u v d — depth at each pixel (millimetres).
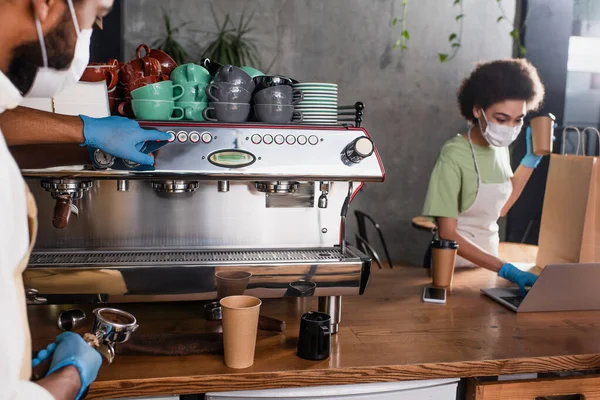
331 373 1148
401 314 1502
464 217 2354
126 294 1252
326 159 1328
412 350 1256
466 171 2254
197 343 1215
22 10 753
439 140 4191
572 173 1857
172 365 1153
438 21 4082
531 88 2137
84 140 1170
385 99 4094
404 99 4113
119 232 1415
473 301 1636
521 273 1740
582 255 1796
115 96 1373
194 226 1440
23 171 1218
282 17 3908
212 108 1340
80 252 1375
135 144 1207
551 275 1497
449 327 1412
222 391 1124
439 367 1188
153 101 1291
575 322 1478
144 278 1249
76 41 819
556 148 3854
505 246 3035
